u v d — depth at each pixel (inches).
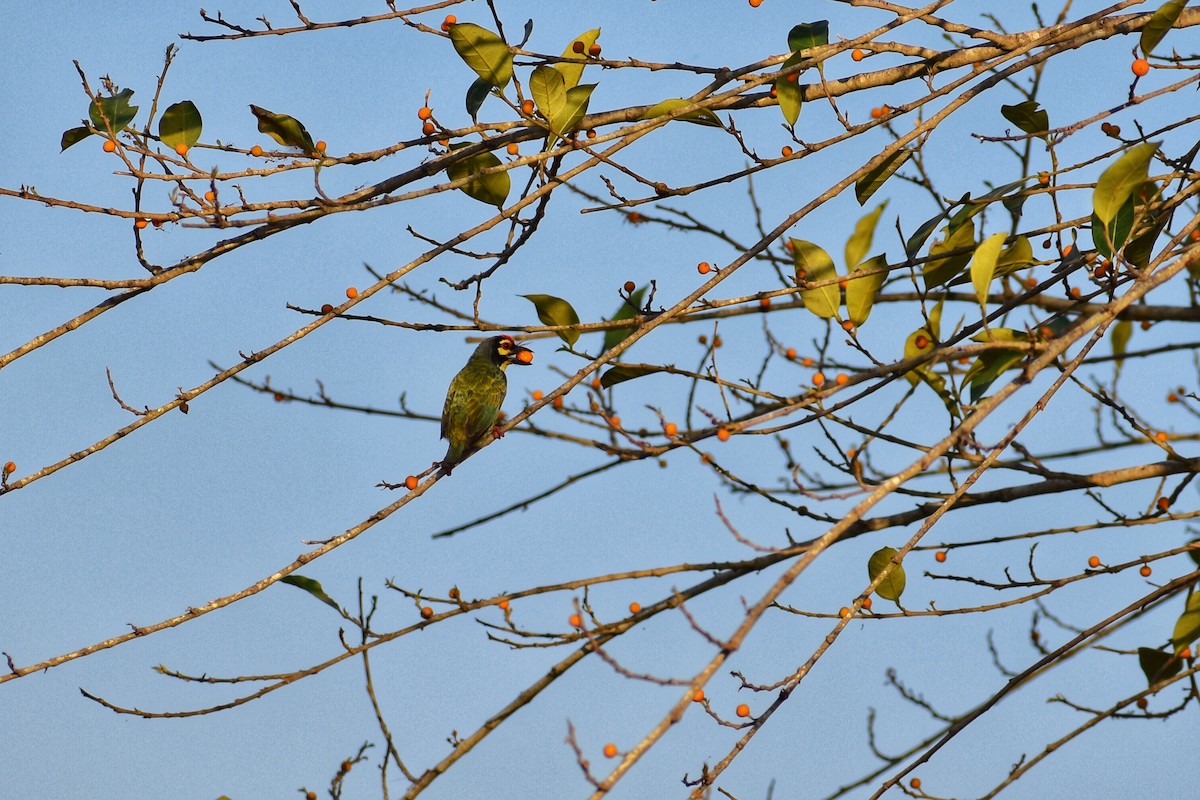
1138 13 374.6
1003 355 332.8
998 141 337.1
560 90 345.7
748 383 362.3
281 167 321.7
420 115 357.4
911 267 352.2
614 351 330.6
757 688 301.9
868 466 463.5
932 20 397.1
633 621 378.6
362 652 362.3
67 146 324.2
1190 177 365.7
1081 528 383.2
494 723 365.1
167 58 316.8
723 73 389.1
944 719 415.5
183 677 343.0
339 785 363.9
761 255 471.5
